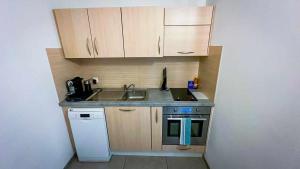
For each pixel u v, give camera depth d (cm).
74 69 202
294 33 67
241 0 108
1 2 106
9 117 110
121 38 168
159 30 164
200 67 205
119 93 217
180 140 180
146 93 207
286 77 72
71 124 173
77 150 185
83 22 162
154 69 218
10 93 111
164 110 172
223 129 141
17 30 118
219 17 145
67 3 182
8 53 110
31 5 132
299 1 65
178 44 170
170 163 189
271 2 80
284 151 75
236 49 116
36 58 137
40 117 141
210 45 167
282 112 75
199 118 171
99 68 220
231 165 127
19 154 118
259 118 91
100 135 177
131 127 180
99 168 183
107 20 162
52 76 159
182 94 196
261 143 90
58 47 169
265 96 86
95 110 168
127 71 220
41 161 142
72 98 178
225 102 136
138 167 183
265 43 85
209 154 177
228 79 130
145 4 184
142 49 171
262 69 88
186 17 160
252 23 96
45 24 149
